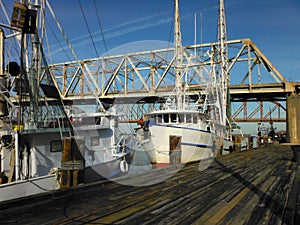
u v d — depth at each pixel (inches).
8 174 415.8
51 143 457.7
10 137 416.8
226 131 1278.3
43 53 443.5
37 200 350.6
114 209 316.5
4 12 474.3
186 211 310.2
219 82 1346.0
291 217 291.3
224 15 1386.6
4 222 271.9
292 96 1982.0
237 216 294.2
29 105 427.2
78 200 355.6
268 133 2642.7
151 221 276.8
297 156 780.6
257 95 2212.1
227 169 634.8
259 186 443.5
